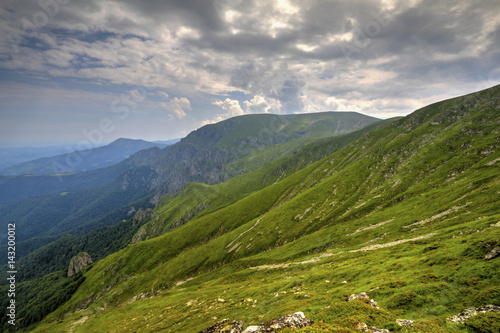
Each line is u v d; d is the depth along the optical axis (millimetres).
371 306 25516
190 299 83062
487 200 70312
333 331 21125
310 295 41688
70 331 110938
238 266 122562
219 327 30875
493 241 32500
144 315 85750
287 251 111562
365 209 126062
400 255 50344
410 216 88125
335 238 99875
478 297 23906
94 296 181875
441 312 24344
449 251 38062
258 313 42594
